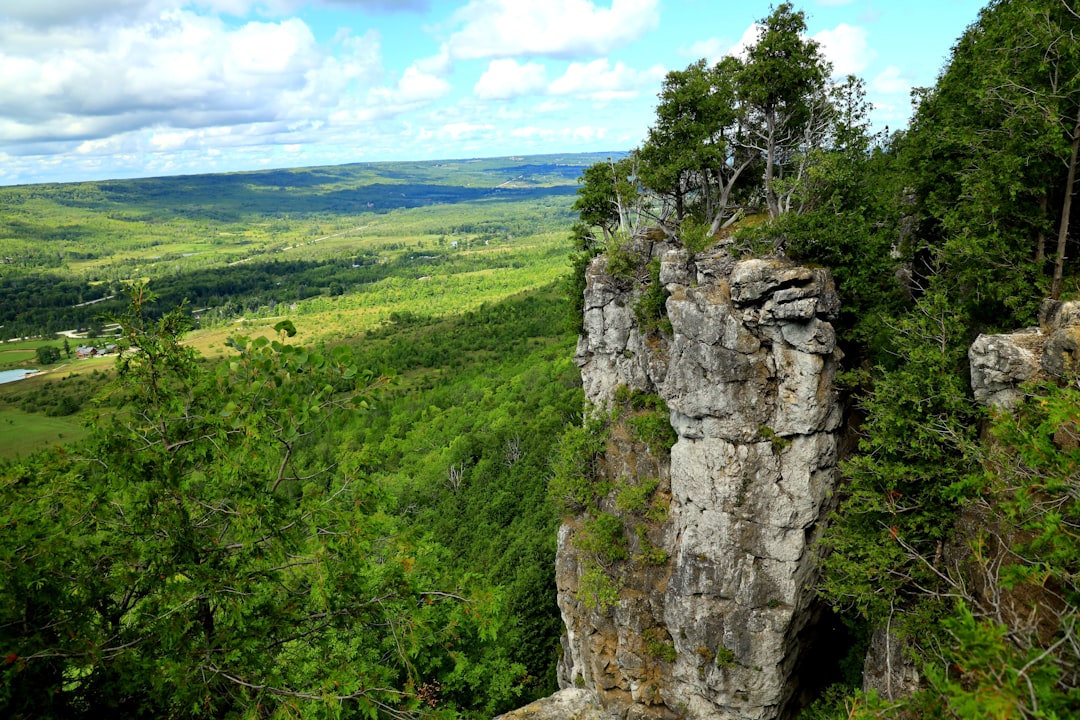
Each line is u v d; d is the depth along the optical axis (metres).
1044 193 25.28
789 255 31.59
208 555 13.98
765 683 31.70
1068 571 14.44
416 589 15.16
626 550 36.97
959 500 20.81
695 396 32.03
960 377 25.02
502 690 38.22
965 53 31.89
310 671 15.49
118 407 13.88
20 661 10.70
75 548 12.59
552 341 165.75
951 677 17.80
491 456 83.88
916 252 33.22
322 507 13.97
